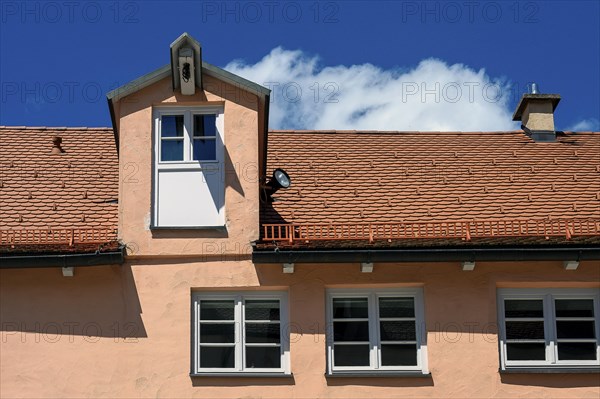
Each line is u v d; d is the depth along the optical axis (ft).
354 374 59.36
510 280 61.05
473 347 60.08
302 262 59.93
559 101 83.25
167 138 62.95
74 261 59.52
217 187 62.13
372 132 78.64
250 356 60.03
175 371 59.16
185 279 60.59
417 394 59.36
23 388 58.95
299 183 70.23
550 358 60.80
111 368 59.21
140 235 61.11
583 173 72.90
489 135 79.77
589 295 61.77
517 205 68.80
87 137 76.64
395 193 69.56
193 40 61.36
